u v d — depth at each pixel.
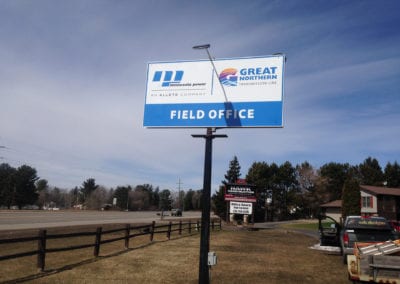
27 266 10.84
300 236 28.72
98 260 12.41
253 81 9.77
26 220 35.12
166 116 10.20
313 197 95.00
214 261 8.44
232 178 79.69
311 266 12.80
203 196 8.89
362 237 13.47
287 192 97.56
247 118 9.66
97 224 32.41
